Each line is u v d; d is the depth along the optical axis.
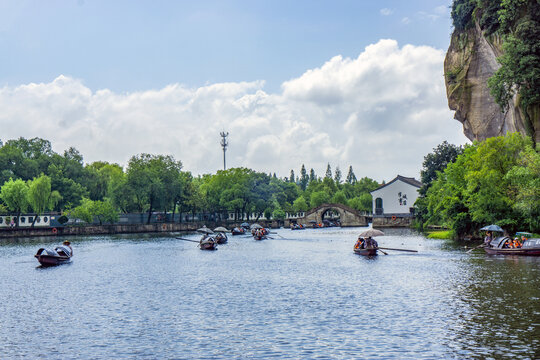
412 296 27.28
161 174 127.19
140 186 121.50
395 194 136.38
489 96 69.44
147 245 74.12
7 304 27.77
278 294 29.23
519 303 24.42
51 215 112.44
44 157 131.00
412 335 19.48
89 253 60.50
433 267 39.47
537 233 52.81
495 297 26.08
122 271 42.03
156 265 46.41
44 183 106.06
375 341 18.86
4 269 44.62
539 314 22.09
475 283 30.66
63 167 133.88
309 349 18.11
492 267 38.00
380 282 32.69
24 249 66.62
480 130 71.06
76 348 18.94
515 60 52.53
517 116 58.94
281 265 44.84
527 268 36.78
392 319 22.11
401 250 53.44
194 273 39.91
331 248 65.56
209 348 18.53
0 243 78.81
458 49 75.12
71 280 37.06
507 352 17.11
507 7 55.84
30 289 33.03
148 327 21.83
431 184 102.69
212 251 62.75
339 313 23.62
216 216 161.00
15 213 108.69
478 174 54.34
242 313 24.16
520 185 50.22
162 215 140.25
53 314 24.88
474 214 56.34
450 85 76.00
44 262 45.88
